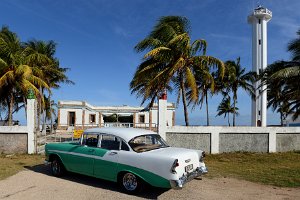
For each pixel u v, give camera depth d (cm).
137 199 681
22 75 2269
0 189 749
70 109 3547
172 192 737
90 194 715
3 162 1154
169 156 678
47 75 3005
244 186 818
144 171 695
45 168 1030
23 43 2872
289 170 1077
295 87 2112
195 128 1469
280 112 4797
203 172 747
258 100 3962
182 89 1825
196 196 706
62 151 869
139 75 1842
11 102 2456
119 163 736
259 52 4369
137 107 3966
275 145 1602
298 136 1681
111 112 3922
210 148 1492
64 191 738
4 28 2439
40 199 669
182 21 1855
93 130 829
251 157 1407
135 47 1812
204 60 1745
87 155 804
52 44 3097
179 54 1784
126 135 760
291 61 2061
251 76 3678
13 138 1414
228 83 3675
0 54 2220
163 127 1440
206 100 3609
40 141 1714
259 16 4316
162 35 1802
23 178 873
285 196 721
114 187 781
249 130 1558
